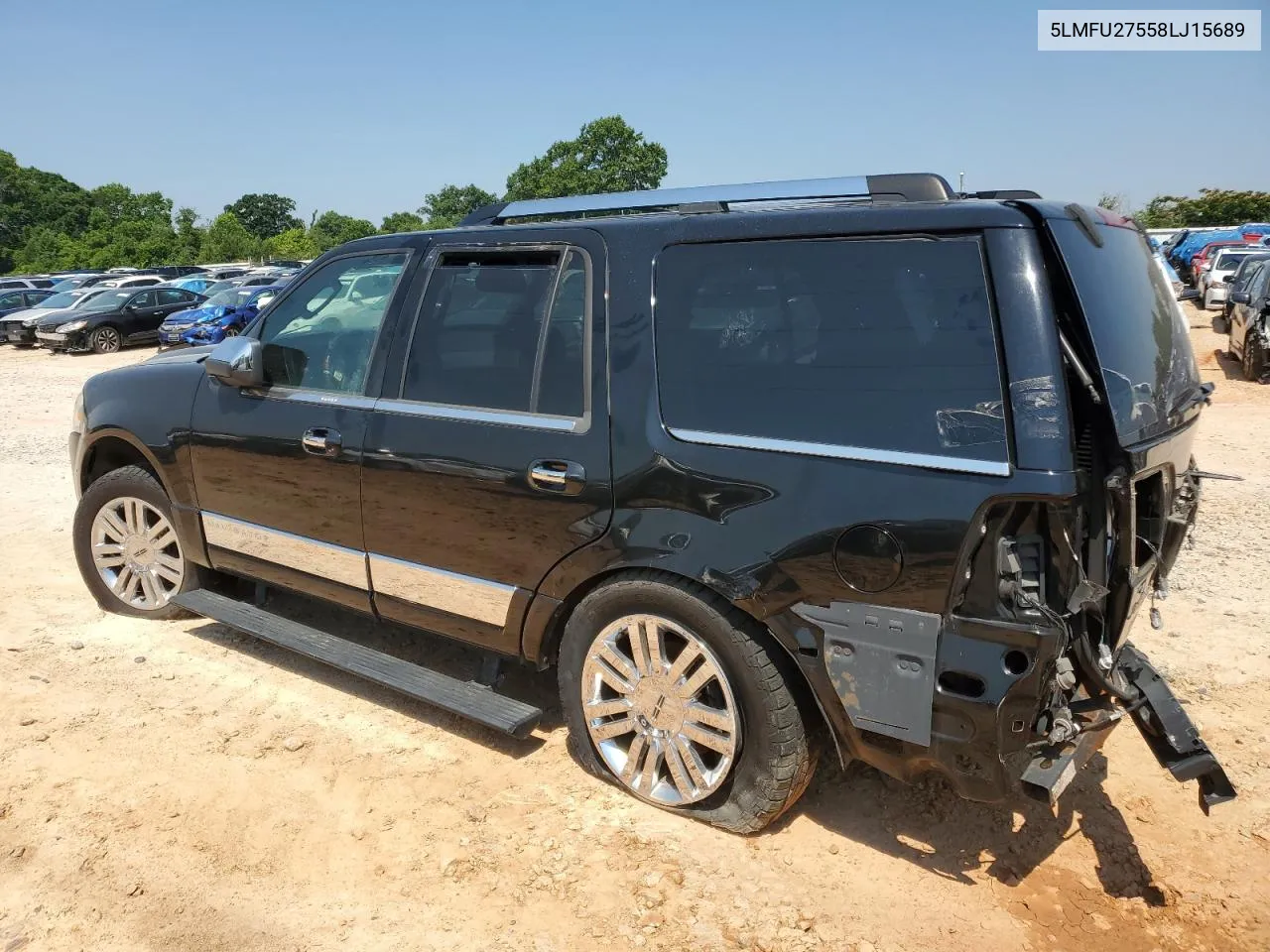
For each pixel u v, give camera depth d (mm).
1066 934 2721
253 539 4246
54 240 91875
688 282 3051
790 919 2766
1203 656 4422
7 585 5531
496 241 3506
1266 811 3273
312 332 4012
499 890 2902
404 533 3648
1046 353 2461
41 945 2670
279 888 2918
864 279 2744
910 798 3367
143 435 4555
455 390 3527
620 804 3312
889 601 2623
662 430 3002
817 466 2723
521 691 4211
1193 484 3252
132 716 3947
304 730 3854
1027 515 2467
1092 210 2879
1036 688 2480
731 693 2969
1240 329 14094
